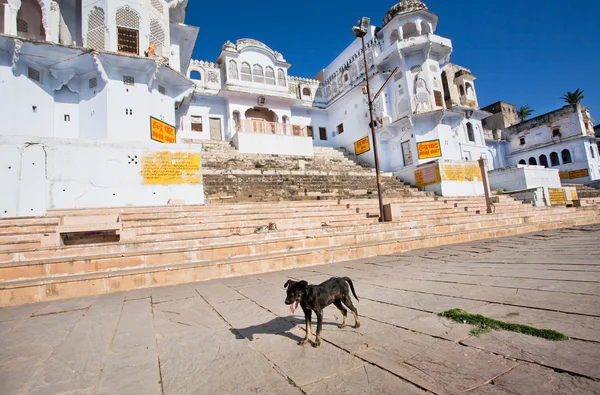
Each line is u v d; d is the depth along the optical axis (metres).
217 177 17.80
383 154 25.44
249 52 27.30
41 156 11.62
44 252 7.09
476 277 5.57
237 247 8.28
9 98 14.16
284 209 13.19
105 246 7.61
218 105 26.25
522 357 2.57
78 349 3.52
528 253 7.71
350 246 9.27
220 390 2.48
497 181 24.19
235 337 3.62
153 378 2.76
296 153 24.67
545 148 35.31
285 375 2.65
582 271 5.27
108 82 16.00
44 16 15.38
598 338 2.74
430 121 23.78
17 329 4.32
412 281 5.73
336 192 18.48
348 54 28.72
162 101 17.98
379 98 25.11
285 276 7.13
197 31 20.45
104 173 12.52
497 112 40.19
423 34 25.77
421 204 16.88
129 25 16.44
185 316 4.59
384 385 2.37
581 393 2.03
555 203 21.92
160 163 13.46
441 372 2.48
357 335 3.40
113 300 5.73
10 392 2.61
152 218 10.45
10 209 10.90
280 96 27.28
